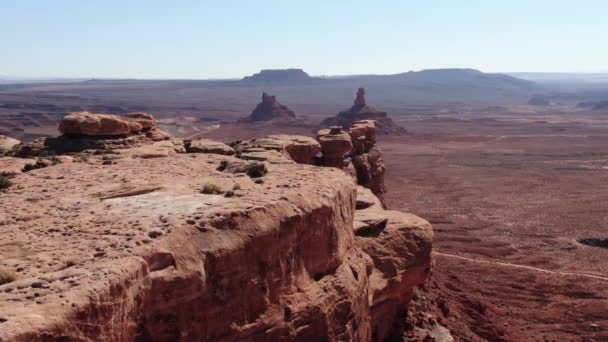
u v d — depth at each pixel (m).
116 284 15.47
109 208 22.28
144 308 16.91
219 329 18.70
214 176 28.58
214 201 22.20
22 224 20.56
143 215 20.81
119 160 33.97
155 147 38.75
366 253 28.42
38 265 16.45
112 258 16.70
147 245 17.64
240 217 19.97
